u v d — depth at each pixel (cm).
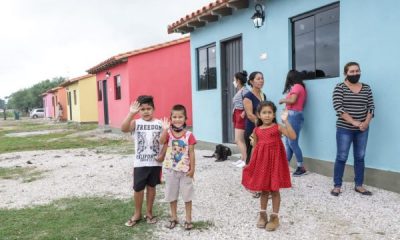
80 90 2902
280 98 795
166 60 1736
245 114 657
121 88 1838
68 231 469
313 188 608
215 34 1037
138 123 479
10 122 4438
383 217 473
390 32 559
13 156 1210
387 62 566
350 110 554
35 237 453
